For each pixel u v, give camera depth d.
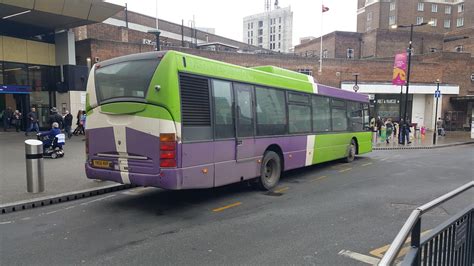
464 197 8.24
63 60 24.77
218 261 4.64
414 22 76.81
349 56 56.88
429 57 43.25
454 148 22.38
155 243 5.28
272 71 9.98
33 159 7.99
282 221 6.41
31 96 24.06
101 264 4.53
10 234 5.66
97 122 7.27
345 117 13.85
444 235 3.30
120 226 6.08
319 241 5.40
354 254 4.90
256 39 152.62
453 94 40.16
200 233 5.74
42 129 24.55
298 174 11.66
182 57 6.71
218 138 7.45
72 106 24.34
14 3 20.06
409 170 12.58
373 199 8.13
